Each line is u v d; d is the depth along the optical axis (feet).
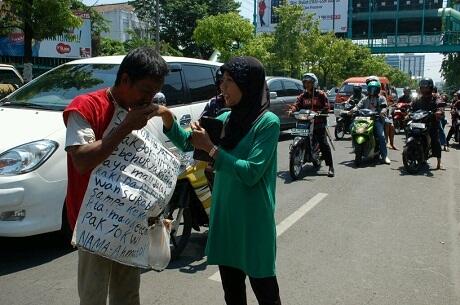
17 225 13.58
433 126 29.84
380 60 202.80
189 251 15.70
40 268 13.91
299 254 15.60
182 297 12.42
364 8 179.63
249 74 8.15
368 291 12.98
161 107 8.36
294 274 14.02
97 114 7.44
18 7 38.40
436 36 166.71
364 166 31.73
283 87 46.03
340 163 32.83
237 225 8.42
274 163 8.61
